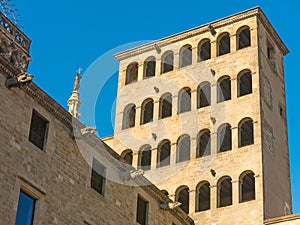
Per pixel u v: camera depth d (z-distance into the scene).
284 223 54.28
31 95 39.69
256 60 64.94
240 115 62.59
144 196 48.47
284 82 71.38
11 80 38.16
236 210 57.66
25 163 37.94
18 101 38.66
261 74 64.75
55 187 39.66
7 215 35.78
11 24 40.22
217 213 58.38
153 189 48.97
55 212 39.16
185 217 53.38
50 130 40.53
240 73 65.38
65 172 40.81
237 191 58.62
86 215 41.66
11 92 38.28
